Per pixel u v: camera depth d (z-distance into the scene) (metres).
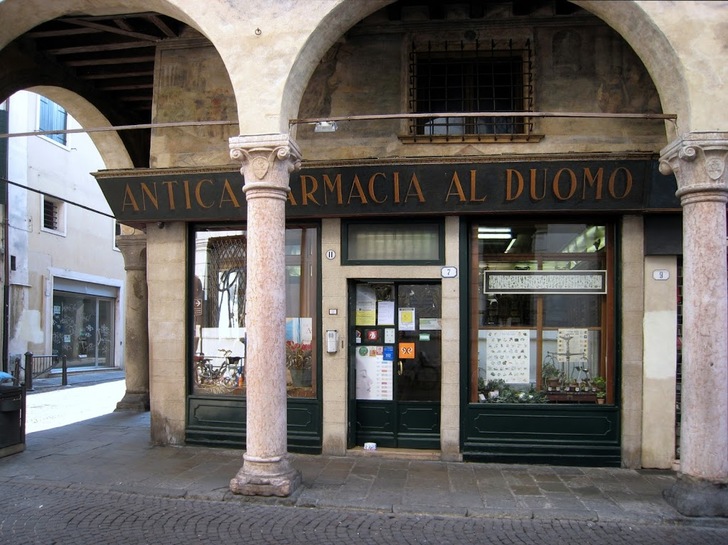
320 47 5.89
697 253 5.32
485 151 6.95
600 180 6.45
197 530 4.79
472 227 7.18
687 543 4.64
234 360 7.69
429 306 7.37
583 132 6.85
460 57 7.21
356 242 7.24
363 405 7.37
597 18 6.88
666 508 5.32
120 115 10.27
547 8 6.95
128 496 5.64
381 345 7.39
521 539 4.71
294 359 7.46
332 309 7.17
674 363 6.68
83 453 7.21
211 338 7.75
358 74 7.18
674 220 6.64
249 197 5.70
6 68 7.71
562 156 6.36
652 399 6.68
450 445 6.91
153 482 5.98
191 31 7.64
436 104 7.24
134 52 8.53
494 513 5.22
